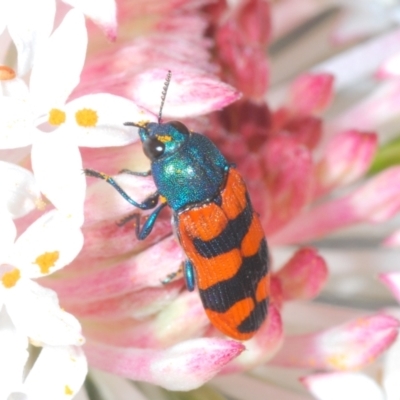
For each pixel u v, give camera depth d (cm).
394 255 10
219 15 10
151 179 9
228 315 9
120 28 9
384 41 11
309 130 10
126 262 9
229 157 9
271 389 9
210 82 9
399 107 11
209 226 9
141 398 9
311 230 10
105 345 9
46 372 8
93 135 8
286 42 11
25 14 8
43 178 8
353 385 9
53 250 8
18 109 8
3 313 8
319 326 10
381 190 10
